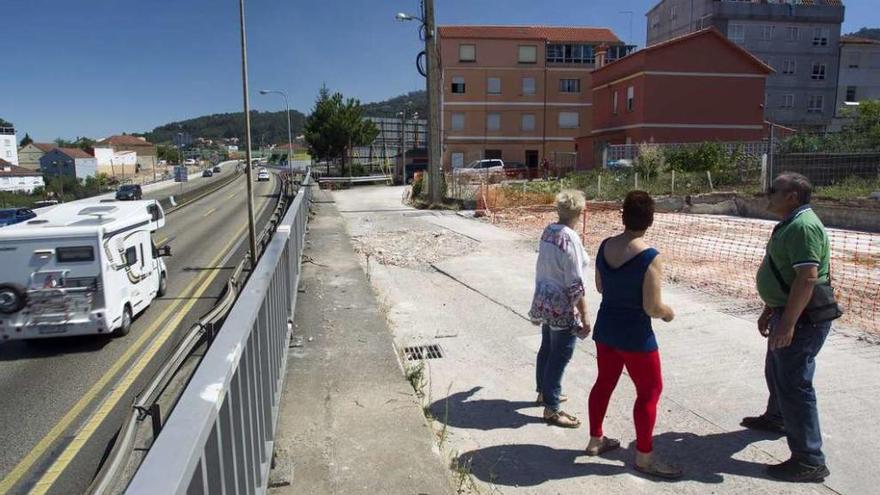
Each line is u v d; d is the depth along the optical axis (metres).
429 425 3.96
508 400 4.77
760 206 17.47
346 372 4.64
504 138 56.19
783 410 3.55
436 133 22.69
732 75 35.94
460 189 24.34
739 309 7.27
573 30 58.50
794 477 3.51
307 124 61.94
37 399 7.59
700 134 36.09
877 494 3.37
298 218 9.86
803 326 3.43
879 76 59.19
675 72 35.62
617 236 3.60
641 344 3.47
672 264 10.20
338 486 3.03
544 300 4.16
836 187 17.62
